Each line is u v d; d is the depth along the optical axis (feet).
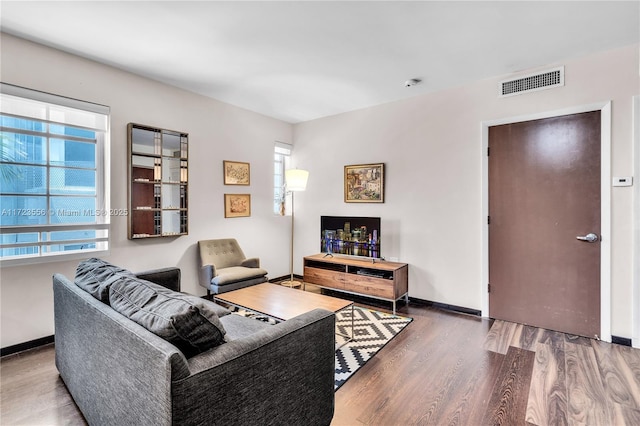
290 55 9.37
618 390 6.63
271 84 11.59
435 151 12.25
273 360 4.34
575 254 9.63
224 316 7.71
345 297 13.73
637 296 8.64
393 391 6.63
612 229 8.99
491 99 10.97
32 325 8.57
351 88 11.96
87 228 9.61
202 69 10.32
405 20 7.60
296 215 16.87
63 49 8.94
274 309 8.30
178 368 3.32
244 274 11.71
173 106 11.71
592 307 9.37
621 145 8.84
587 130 9.41
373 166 13.84
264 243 15.42
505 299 10.82
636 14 7.30
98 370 4.86
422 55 9.37
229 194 13.73
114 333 4.34
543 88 9.98
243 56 9.43
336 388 6.72
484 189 11.14
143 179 10.76
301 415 4.84
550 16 7.42
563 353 8.34
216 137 13.20
